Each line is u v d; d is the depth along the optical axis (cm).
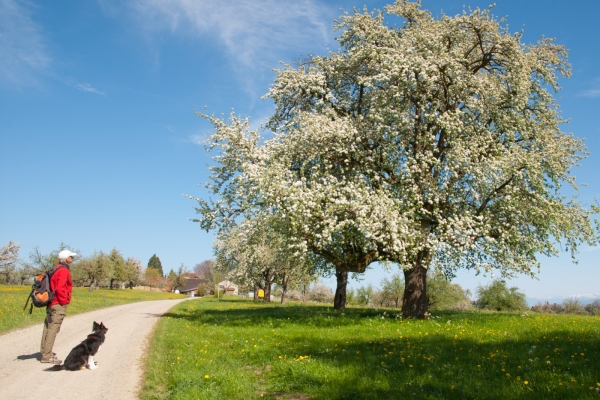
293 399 741
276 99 2303
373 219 1745
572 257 2012
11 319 1731
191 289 13862
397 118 1955
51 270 1049
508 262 1922
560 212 1909
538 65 2138
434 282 4797
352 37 2292
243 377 869
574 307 4419
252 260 5153
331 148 2034
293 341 1305
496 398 661
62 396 755
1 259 6197
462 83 1983
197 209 2177
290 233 1848
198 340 1390
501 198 1895
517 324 1537
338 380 808
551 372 764
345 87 2295
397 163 2017
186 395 749
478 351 1016
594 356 859
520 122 2006
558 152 1978
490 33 2112
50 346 1028
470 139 2019
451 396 692
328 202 1806
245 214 2059
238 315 2428
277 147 1998
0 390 782
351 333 1455
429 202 1923
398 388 741
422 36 1988
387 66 1962
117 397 761
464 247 1858
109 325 1870
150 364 1017
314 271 3156
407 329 1497
